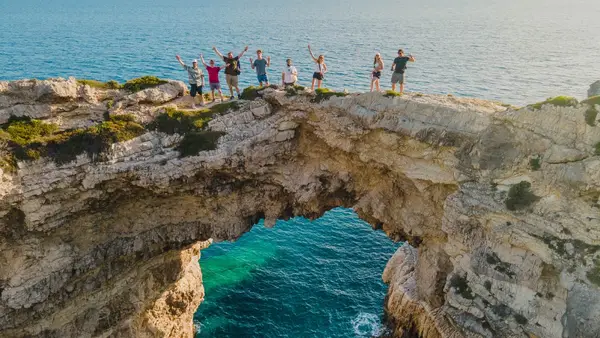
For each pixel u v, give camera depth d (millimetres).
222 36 119000
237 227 28484
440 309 26547
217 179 26250
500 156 20391
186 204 27250
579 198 18125
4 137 21844
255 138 25406
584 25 159125
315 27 148125
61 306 24734
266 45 102312
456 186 22609
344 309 32875
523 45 106688
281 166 27484
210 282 35625
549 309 19625
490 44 108750
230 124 25672
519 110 19719
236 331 31250
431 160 22828
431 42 111875
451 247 23141
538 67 78312
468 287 22266
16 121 23109
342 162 27203
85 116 24797
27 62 75562
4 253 22469
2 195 20719
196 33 125562
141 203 26094
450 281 22969
